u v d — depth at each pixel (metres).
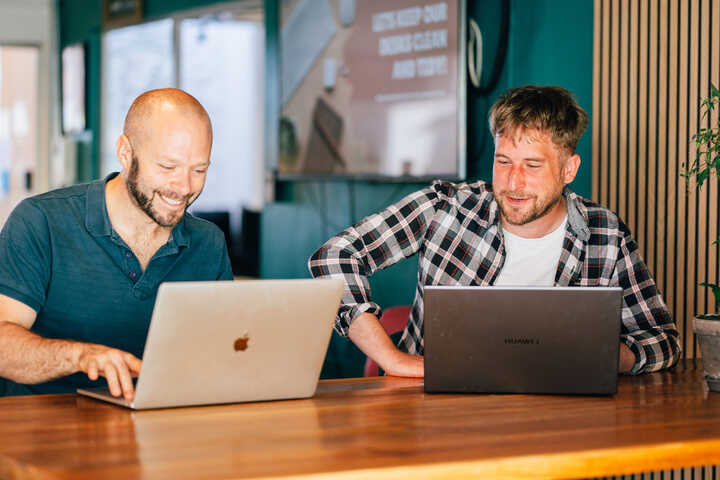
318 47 5.05
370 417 1.60
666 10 3.13
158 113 1.96
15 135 9.77
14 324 1.87
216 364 1.64
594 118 3.44
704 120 2.95
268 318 1.65
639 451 1.39
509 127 2.20
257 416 1.60
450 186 2.53
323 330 1.73
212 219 7.61
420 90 4.35
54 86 9.04
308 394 1.79
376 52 4.62
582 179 3.58
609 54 3.40
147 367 1.59
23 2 8.89
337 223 5.21
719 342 1.89
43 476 1.21
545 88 2.24
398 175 4.52
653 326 2.35
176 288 1.54
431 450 1.34
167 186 1.98
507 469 1.30
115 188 2.18
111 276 2.16
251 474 1.20
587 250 2.41
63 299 2.13
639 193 3.25
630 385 2.00
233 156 7.84
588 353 1.83
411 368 2.09
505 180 2.23
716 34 2.91
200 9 6.66
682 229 3.04
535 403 1.75
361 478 1.22
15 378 1.79
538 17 3.79
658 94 3.18
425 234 2.50
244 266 7.29
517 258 2.44
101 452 1.32
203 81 7.51
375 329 2.17
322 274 2.28
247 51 7.73
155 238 2.19
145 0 7.29
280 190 5.71
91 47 8.14
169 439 1.41
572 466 1.34
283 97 5.38
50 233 2.11
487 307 1.83
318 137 5.10
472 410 1.67
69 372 1.72
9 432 1.45
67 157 8.76
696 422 1.59
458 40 4.12
